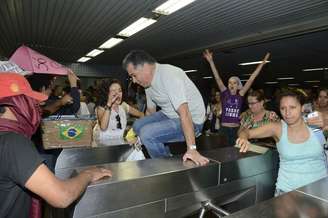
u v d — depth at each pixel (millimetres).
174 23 4855
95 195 957
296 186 1502
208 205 1270
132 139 2098
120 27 5270
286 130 1581
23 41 6773
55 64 1702
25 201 881
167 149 1777
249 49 6789
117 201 1003
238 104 3748
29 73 1463
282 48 6590
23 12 4441
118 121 2422
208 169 1275
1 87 846
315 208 810
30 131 906
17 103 856
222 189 1350
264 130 1651
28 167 779
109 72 12305
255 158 1510
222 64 10039
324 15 4102
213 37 5883
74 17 4668
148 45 7008
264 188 1612
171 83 1515
